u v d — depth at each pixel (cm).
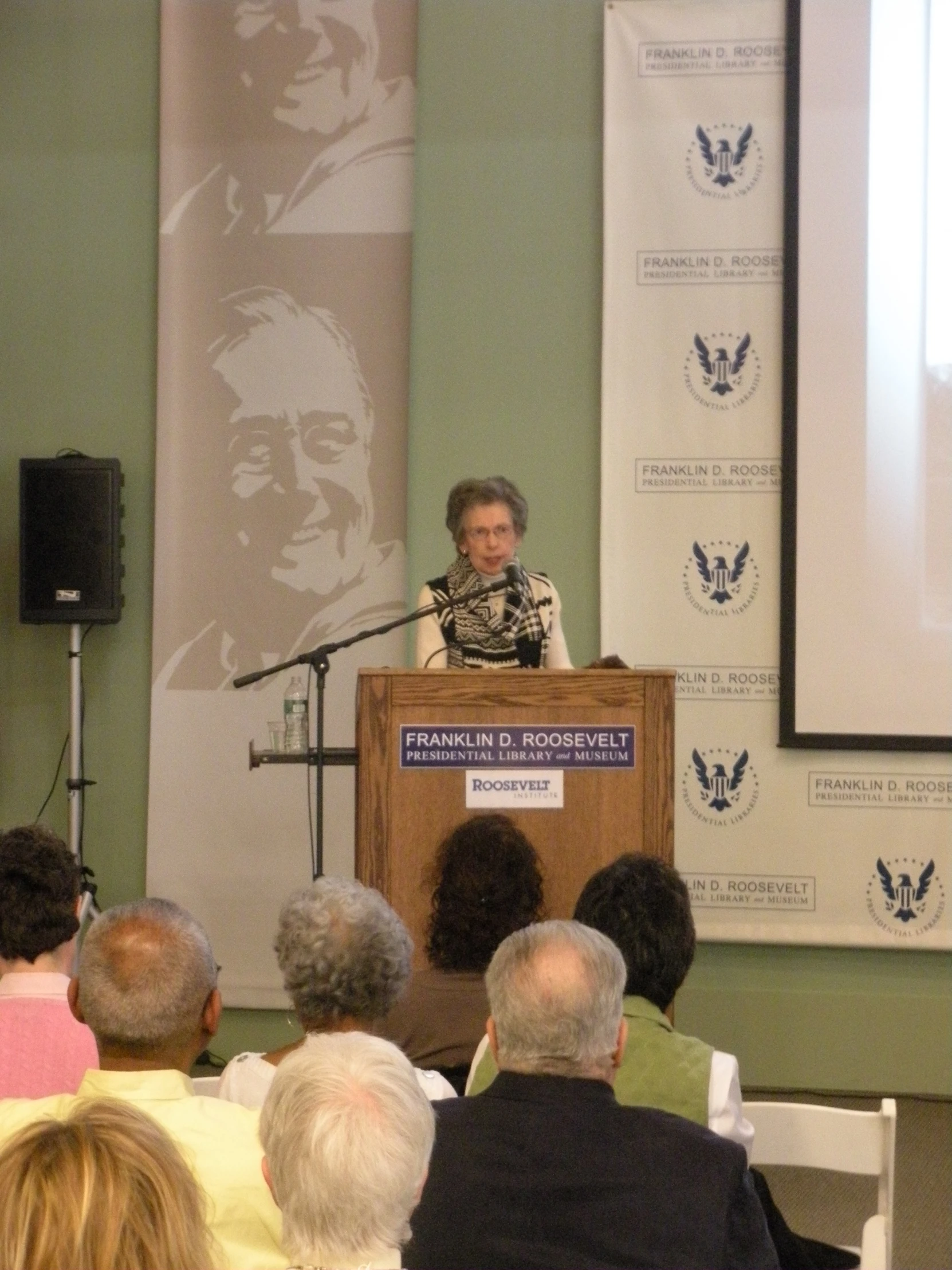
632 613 799
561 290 816
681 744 795
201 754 820
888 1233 354
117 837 839
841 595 777
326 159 816
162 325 825
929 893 780
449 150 824
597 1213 266
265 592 820
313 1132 212
